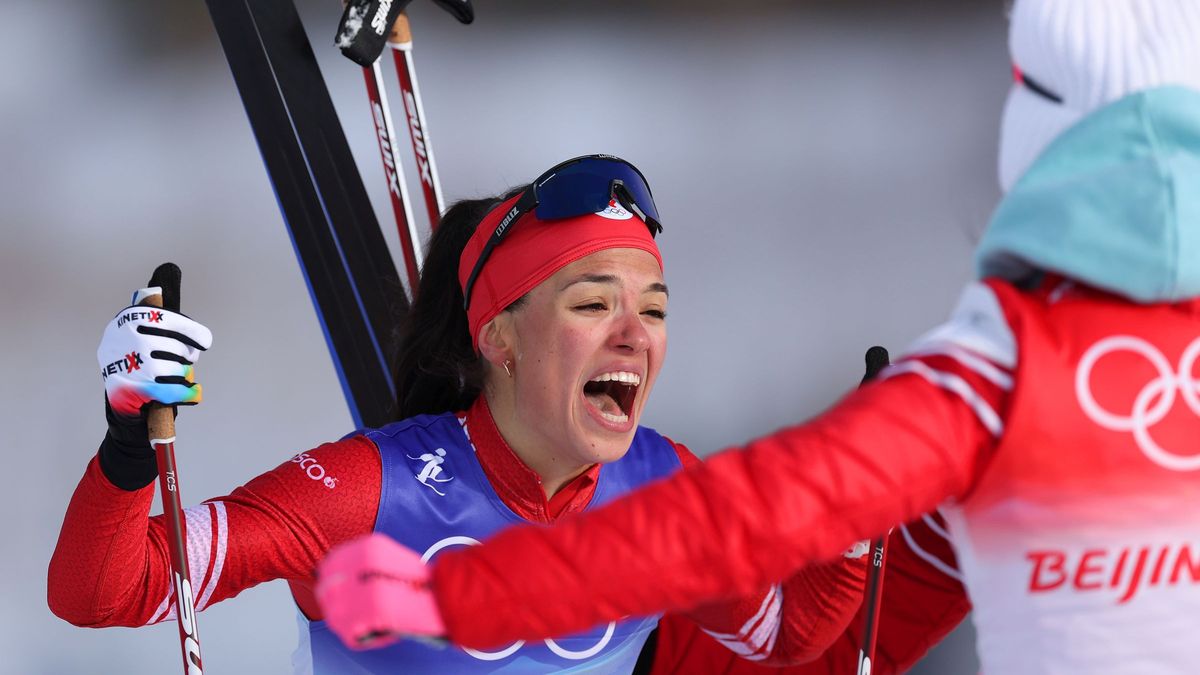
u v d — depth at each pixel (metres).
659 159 35.56
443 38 43.50
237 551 7.52
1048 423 4.73
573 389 8.01
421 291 8.91
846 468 4.62
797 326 26.41
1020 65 5.23
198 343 7.43
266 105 10.51
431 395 9.01
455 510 8.16
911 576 7.66
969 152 36.19
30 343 24.20
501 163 34.34
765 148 36.44
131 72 37.91
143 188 31.34
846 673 8.43
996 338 4.84
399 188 10.75
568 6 46.72
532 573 4.57
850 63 42.53
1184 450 4.83
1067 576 4.84
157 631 16.42
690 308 27.25
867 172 34.97
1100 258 4.76
